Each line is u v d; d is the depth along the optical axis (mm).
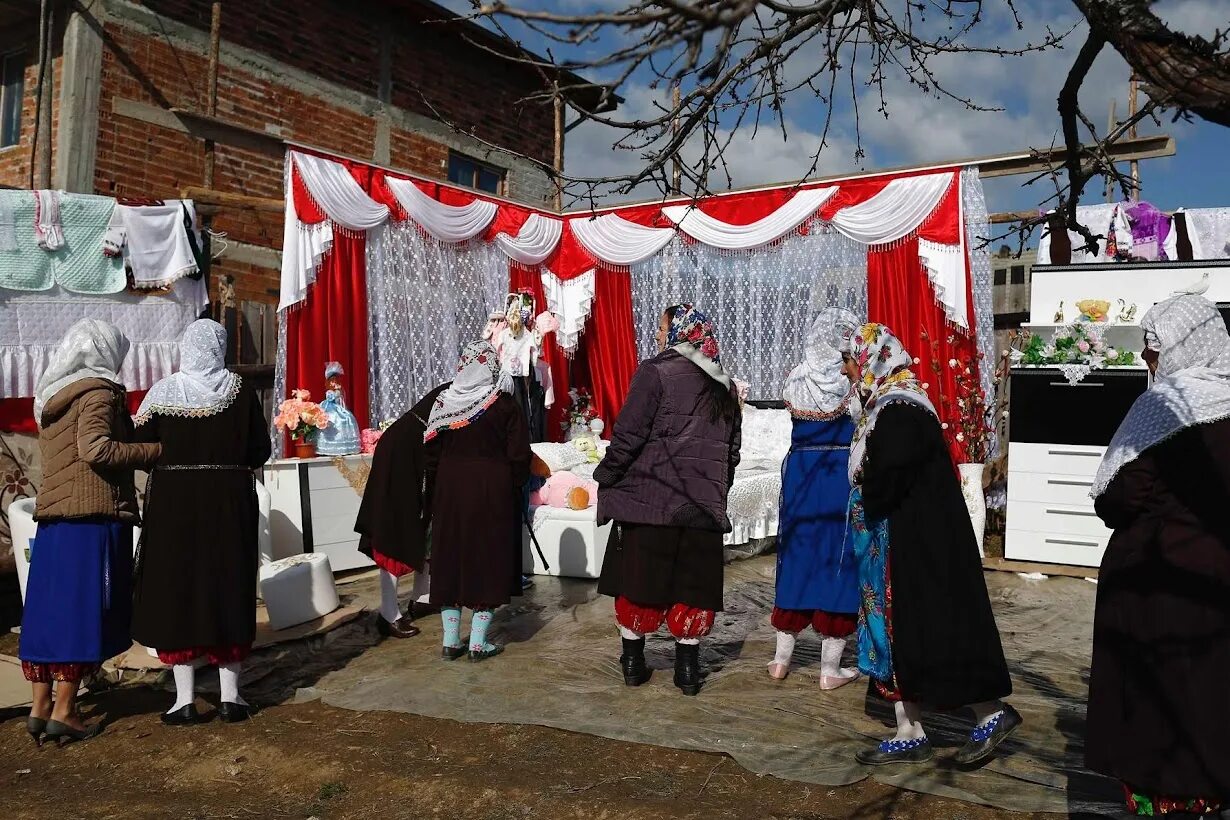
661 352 4402
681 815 3082
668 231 9867
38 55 8266
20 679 4730
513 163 12414
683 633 4246
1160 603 2555
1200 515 2553
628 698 4238
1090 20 2230
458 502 4801
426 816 3229
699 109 2635
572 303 10547
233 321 7680
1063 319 7242
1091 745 2668
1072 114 3844
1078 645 5219
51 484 3990
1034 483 7215
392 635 5414
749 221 9445
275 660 5008
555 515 6988
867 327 3521
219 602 4051
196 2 8859
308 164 7945
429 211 8938
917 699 3320
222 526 4086
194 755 3836
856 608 4164
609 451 4227
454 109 11602
